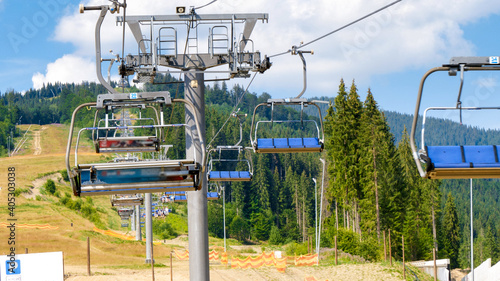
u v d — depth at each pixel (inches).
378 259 3061.0
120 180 431.8
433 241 3961.6
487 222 6752.0
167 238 4355.3
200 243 653.9
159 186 435.8
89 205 4446.4
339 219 4254.4
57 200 4252.0
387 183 3464.6
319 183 6254.9
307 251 3331.7
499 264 2487.7
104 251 2484.0
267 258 2534.5
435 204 4124.0
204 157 438.0
